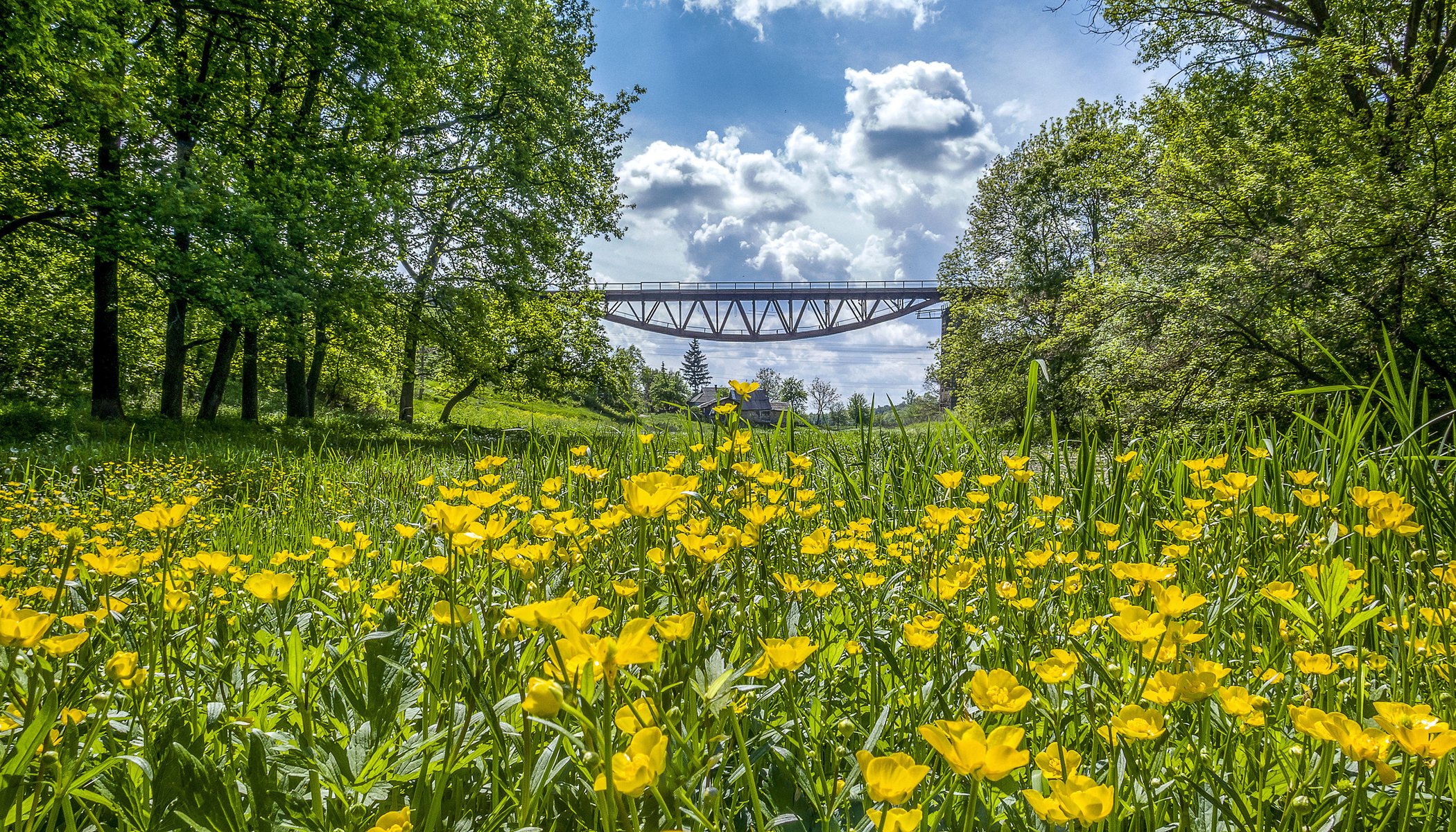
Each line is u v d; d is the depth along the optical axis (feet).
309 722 3.01
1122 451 10.03
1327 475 9.13
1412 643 3.79
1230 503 6.53
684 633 2.67
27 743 2.44
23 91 39.83
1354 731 2.30
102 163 46.60
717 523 5.22
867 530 6.28
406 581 5.23
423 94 63.93
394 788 3.06
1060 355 64.13
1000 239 94.17
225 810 2.72
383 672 3.31
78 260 53.83
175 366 52.85
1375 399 32.99
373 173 55.42
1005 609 5.09
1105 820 2.40
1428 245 35.42
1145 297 44.83
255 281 46.32
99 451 27.40
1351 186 37.81
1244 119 47.09
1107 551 7.72
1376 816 2.83
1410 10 47.26
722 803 2.71
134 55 41.11
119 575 4.00
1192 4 55.11
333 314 55.31
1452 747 2.12
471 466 12.79
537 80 70.08
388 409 107.86
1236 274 40.09
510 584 4.84
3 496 14.32
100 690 3.39
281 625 3.83
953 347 90.07
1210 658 4.45
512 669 3.30
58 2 35.58
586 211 78.23
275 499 17.40
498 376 74.69
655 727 2.02
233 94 50.98
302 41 50.49
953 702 3.55
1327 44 43.68
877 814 1.78
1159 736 2.42
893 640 4.58
